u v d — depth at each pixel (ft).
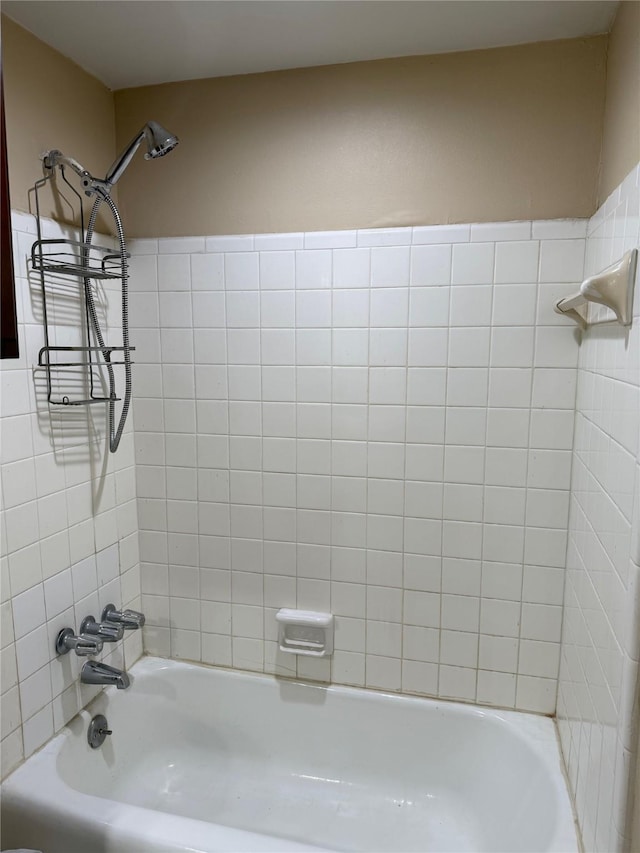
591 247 4.71
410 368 5.37
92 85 5.42
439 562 5.56
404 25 4.58
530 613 5.40
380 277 5.33
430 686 5.75
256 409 5.81
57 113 4.97
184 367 5.93
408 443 5.47
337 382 5.56
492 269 5.08
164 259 5.82
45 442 4.86
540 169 4.90
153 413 6.08
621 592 3.34
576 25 4.55
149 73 5.40
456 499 5.44
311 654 5.89
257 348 5.71
